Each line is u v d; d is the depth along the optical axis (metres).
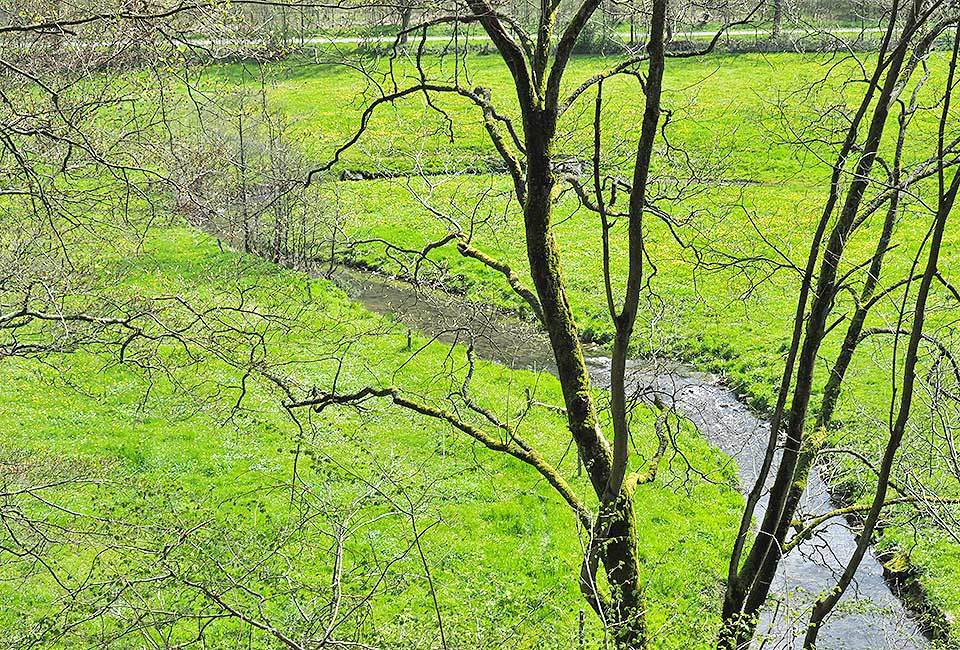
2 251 15.46
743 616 11.33
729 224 36.75
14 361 26.66
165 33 11.42
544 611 13.13
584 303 34.00
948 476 13.89
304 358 28.42
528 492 22.27
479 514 21.30
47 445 22.73
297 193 34.19
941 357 12.38
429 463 23.05
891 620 15.94
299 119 48.75
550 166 12.59
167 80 14.83
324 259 37.28
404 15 12.87
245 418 24.58
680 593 18.50
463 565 19.34
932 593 18.48
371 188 43.94
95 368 26.59
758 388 27.45
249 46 14.61
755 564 12.80
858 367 26.42
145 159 16.83
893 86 11.49
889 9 13.79
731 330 30.62
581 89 12.80
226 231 37.22
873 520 11.02
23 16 12.40
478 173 43.84
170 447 23.05
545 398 27.08
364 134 48.28
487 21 12.00
